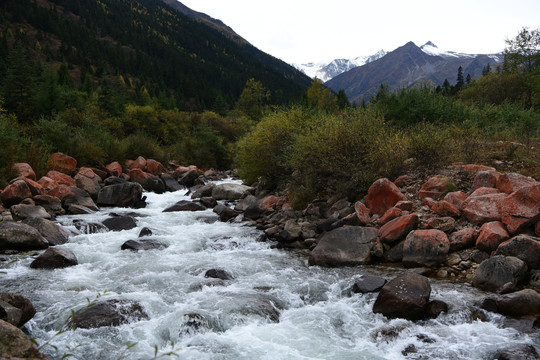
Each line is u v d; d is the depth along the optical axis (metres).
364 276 7.12
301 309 6.21
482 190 8.91
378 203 10.16
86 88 53.44
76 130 23.42
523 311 5.45
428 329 5.35
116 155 22.84
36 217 10.44
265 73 188.62
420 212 9.29
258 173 15.80
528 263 6.66
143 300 6.31
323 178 12.80
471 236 7.84
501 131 16.45
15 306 5.21
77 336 5.18
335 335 5.34
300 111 15.72
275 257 9.14
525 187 7.55
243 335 5.29
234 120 47.47
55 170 18.22
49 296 6.56
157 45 156.12
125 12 195.62
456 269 7.38
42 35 125.12
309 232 10.28
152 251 9.63
